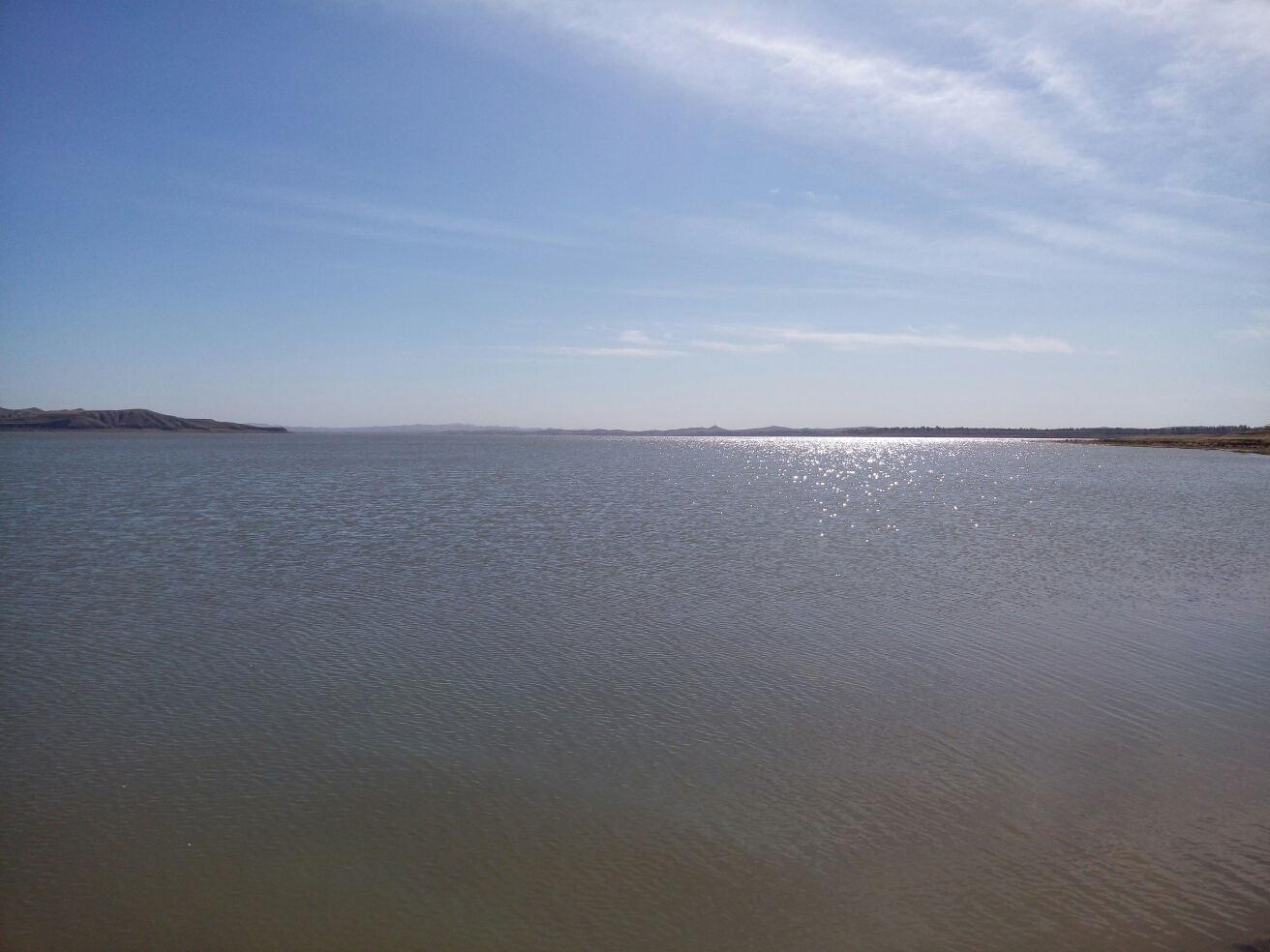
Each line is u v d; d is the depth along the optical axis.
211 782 11.11
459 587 22.83
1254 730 12.78
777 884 8.85
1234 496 53.88
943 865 9.18
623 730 12.80
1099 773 11.37
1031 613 20.03
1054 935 8.00
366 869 9.16
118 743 12.30
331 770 11.45
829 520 40.38
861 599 21.53
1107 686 14.79
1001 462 115.75
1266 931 8.02
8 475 74.56
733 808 10.45
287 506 45.94
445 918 8.33
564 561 27.00
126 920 8.28
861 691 14.54
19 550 29.17
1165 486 64.06
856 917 8.30
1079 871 9.05
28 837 9.74
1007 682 15.00
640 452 177.88
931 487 65.25
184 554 28.33
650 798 10.71
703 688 14.68
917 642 17.47
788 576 24.66
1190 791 10.84
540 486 63.62
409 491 56.91
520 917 8.34
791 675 15.33
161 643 17.33
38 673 15.34
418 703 13.91
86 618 19.39
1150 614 19.97
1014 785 11.04
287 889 8.80
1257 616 19.81
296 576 24.45
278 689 14.58
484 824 10.06
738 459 137.50
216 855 9.41
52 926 8.18
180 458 120.31
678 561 27.16
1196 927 8.09
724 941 7.96
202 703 13.89
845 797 10.70
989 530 36.22
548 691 14.51
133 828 9.96
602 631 18.31
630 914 8.38
